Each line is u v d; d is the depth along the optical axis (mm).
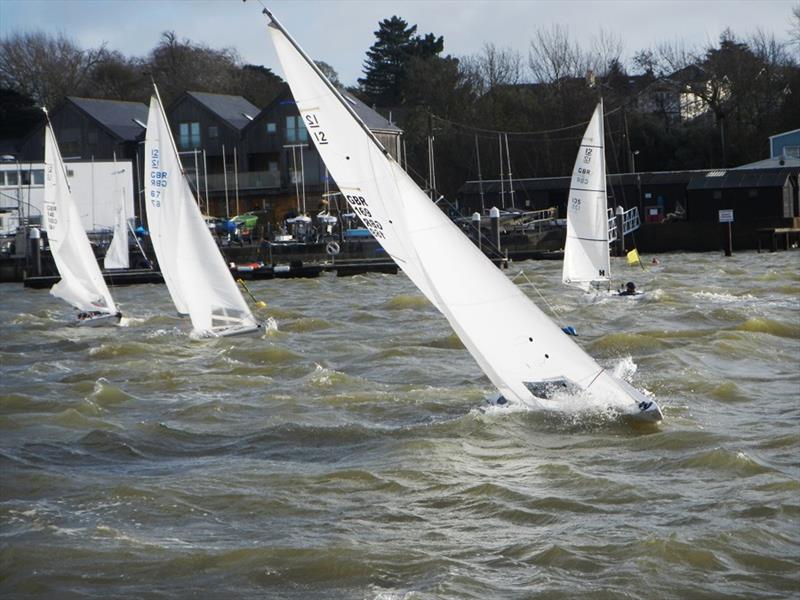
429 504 17953
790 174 83875
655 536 15898
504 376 22734
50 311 53375
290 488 19047
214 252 37250
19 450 22328
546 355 22391
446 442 21328
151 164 37906
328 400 26062
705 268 64875
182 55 147375
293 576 15180
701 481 18625
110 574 15414
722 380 26828
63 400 27266
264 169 97938
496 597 14164
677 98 115375
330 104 22516
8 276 77812
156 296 61219
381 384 28516
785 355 31219
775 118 106375
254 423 24141
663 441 21047
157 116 37562
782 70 108500
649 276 60188
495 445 21141
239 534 16891
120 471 20719
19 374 32250
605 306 44156
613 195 89750
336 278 69688
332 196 94062
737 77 107625
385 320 43594
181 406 26469
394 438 22172
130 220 82438
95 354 35250
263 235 84625
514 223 83688
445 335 37250
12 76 139125
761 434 21609
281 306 51250
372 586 14758
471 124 116188
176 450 22312
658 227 82562
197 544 16453
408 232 22219
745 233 81125
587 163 46688
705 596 14125
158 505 18344
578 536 16219
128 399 27656
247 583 15016
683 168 106625
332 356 33875
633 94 115375
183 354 34750
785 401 24812
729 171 86125
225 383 29391
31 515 18031
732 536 15891
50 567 15656
